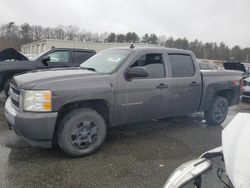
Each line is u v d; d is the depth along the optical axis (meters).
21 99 3.95
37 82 3.94
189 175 2.13
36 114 3.87
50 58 9.15
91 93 4.25
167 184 2.17
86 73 4.44
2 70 8.22
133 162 4.22
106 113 4.66
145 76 4.63
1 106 7.62
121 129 5.84
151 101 5.01
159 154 4.58
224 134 2.18
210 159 2.29
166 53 5.34
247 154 1.79
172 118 6.95
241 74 6.80
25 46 71.56
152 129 5.96
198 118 7.05
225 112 6.52
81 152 4.29
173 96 5.33
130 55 4.86
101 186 3.50
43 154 4.38
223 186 2.17
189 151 4.79
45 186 3.44
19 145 4.71
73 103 4.23
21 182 3.51
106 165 4.08
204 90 5.89
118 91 4.56
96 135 4.43
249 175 1.67
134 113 4.85
